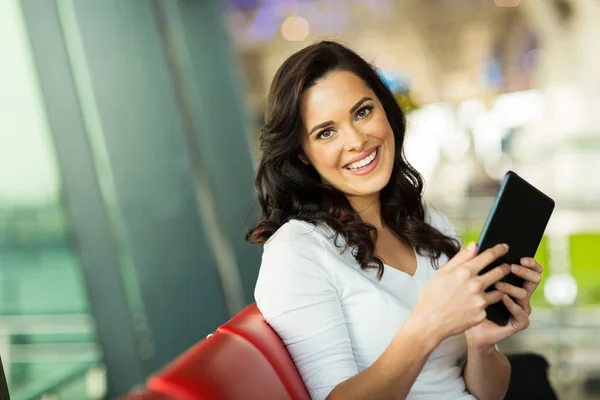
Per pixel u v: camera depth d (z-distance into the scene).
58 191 2.70
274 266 1.38
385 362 1.19
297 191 1.53
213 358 1.07
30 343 2.53
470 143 5.99
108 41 3.07
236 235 4.36
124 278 3.08
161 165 3.41
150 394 0.92
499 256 1.21
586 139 5.43
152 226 3.28
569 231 4.84
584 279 4.64
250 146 4.45
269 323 1.35
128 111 3.17
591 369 3.73
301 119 1.46
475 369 1.48
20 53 2.54
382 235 1.61
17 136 2.51
